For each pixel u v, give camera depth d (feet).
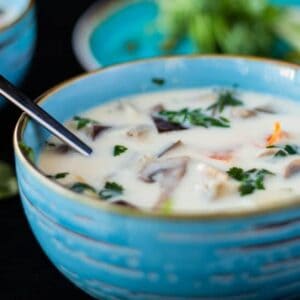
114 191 1.48
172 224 1.27
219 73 1.74
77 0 2.48
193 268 1.31
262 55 2.23
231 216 1.27
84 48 2.11
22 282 1.56
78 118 1.66
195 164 1.53
